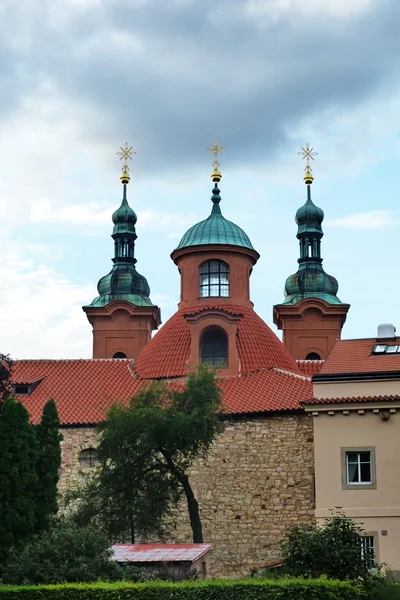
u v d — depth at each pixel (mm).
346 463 50094
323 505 49656
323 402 50656
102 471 50812
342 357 55250
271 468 53750
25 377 60750
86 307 85250
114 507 50188
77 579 38594
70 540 40250
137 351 84688
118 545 44969
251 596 34375
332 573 38188
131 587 34844
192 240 68062
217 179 72688
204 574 45312
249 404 55219
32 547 40438
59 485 55875
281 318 84750
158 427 50031
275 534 52875
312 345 83812
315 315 84375
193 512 50875
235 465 54188
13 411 46094
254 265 69250
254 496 53594
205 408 50875
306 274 87938
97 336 85125
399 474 49344
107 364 63062
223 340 62625
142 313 85250
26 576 38938
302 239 91125
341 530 39844
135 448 50062
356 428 50281
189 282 67375
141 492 50938
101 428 51844
